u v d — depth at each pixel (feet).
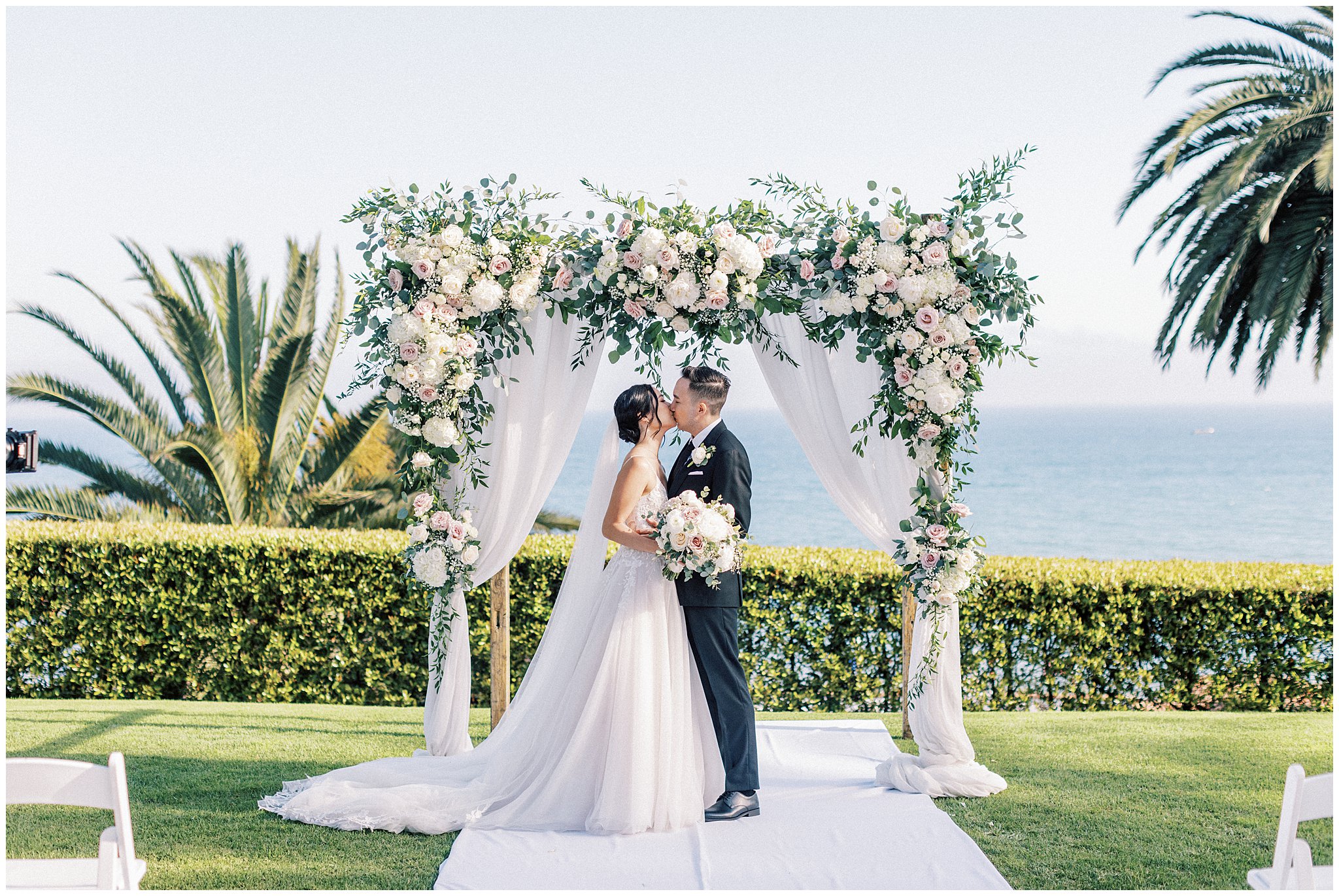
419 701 21.43
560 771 12.85
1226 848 12.39
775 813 13.33
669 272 13.71
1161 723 18.33
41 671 21.77
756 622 20.79
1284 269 30.53
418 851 12.10
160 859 11.80
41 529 22.03
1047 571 20.93
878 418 14.96
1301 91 29.27
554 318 14.89
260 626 21.50
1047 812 13.55
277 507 38.88
